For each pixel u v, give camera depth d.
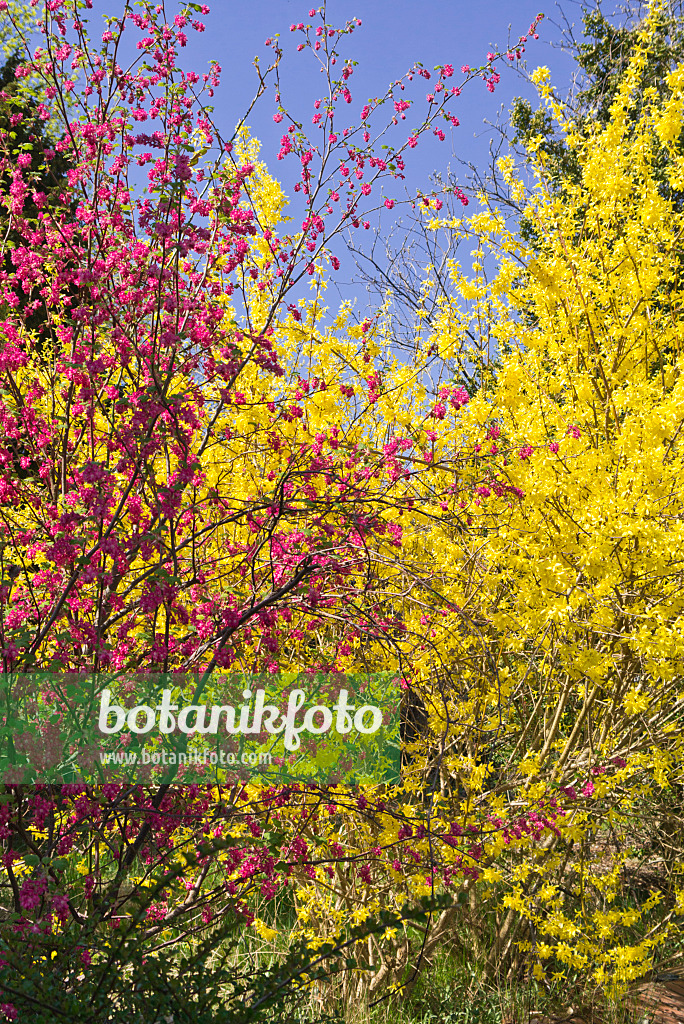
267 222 4.21
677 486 3.71
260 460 3.87
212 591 3.09
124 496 2.66
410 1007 4.04
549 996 4.35
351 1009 3.73
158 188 2.55
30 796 2.75
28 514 3.25
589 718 4.48
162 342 2.63
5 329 3.02
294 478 3.55
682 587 3.75
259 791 3.12
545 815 3.74
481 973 4.45
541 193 4.67
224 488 3.74
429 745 4.12
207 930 3.65
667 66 6.56
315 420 4.12
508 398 4.24
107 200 2.84
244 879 2.74
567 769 4.33
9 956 2.36
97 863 2.92
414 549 4.25
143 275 2.69
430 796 4.12
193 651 2.81
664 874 5.09
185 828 2.98
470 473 3.82
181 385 2.98
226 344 2.77
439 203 3.84
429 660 3.92
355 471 3.60
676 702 4.54
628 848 5.08
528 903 3.99
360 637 3.39
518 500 3.78
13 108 3.35
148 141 2.65
